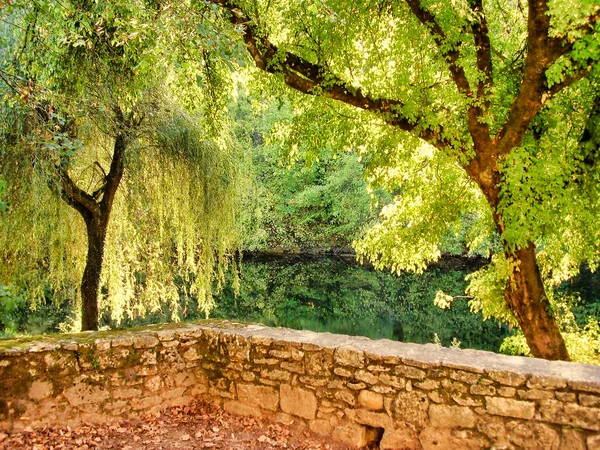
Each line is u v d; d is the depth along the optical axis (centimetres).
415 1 576
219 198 827
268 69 604
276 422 386
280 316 1384
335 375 362
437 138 598
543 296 596
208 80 666
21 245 628
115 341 388
